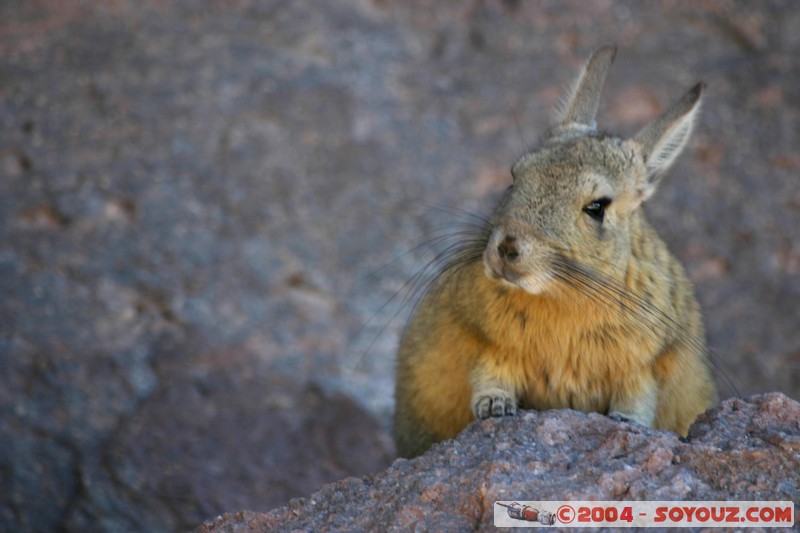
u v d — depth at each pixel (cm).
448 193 1853
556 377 908
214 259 1756
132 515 1484
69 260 1733
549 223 873
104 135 1883
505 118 1962
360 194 1847
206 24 2073
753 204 1875
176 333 1680
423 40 2109
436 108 1984
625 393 909
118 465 1523
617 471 676
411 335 1012
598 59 1030
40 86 1938
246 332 1688
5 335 1641
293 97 1969
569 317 880
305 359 1672
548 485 673
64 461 1530
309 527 715
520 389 922
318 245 1786
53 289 1700
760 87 2030
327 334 1700
